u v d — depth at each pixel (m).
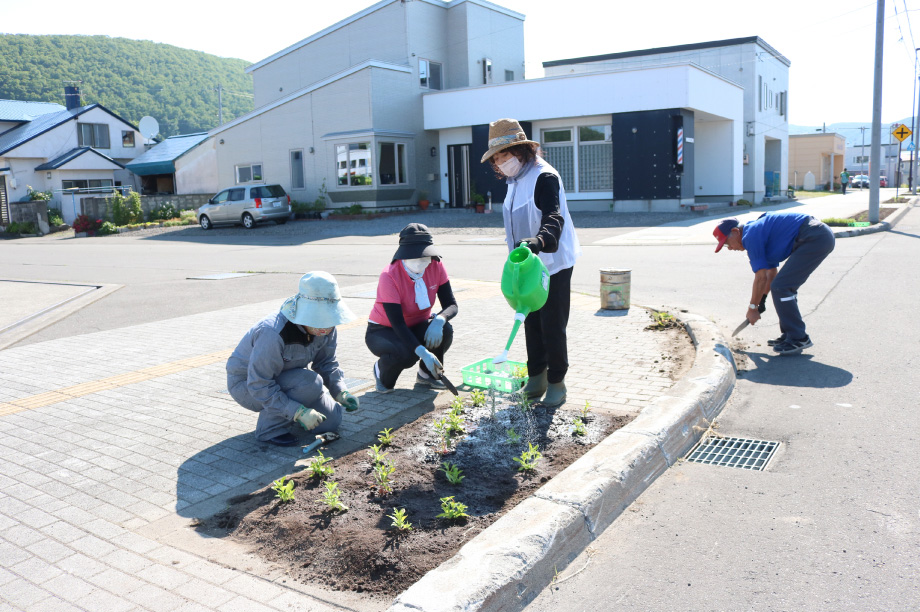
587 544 3.13
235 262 16.56
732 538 3.12
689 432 4.25
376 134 26.25
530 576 2.77
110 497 3.68
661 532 3.21
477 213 26.38
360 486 3.66
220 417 4.97
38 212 32.75
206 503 3.59
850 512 3.28
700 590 2.74
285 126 29.17
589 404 4.75
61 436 4.66
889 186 72.62
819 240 5.73
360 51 30.34
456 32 30.28
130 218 31.14
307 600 2.71
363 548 3.00
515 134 4.48
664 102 23.02
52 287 13.07
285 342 4.25
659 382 5.27
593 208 25.59
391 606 2.47
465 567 2.68
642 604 2.68
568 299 4.69
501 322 7.96
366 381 5.79
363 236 21.58
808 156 52.56
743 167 29.75
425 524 3.21
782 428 4.40
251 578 2.88
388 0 28.78
